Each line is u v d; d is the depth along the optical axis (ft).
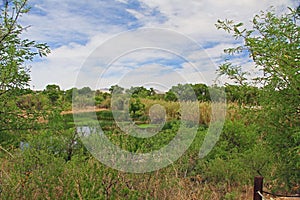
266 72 11.14
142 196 12.03
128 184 12.58
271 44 10.50
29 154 13.57
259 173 14.28
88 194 10.62
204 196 12.89
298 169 11.50
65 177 12.28
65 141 15.89
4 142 11.90
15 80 11.82
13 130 11.85
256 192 10.43
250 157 14.66
